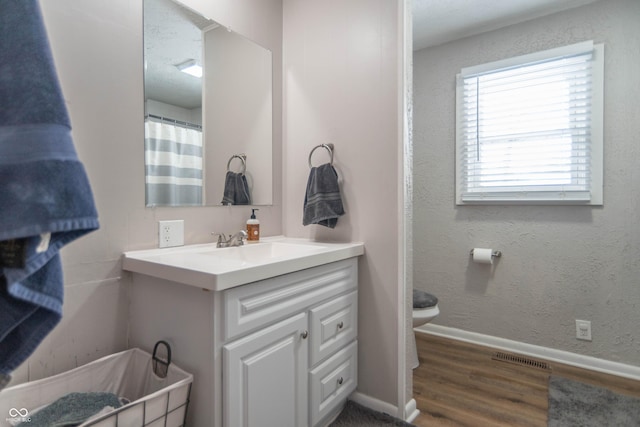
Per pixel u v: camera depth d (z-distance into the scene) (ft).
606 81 6.81
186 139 4.94
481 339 8.27
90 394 3.46
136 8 4.37
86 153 3.90
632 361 6.71
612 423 5.25
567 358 7.29
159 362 3.81
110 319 4.11
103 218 4.06
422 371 6.97
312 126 6.13
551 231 7.45
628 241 6.71
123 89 4.23
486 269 8.20
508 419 5.39
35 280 2.03
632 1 6.59
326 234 5.96
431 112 8.84
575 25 7.10
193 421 3.54
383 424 5.10
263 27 6.12
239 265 3.66
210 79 5.25
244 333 3.59
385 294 5.38
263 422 3.79
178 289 3.67
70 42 3.77
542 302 7.57
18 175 1.89
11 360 2.09
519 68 7.70
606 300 6.93
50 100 2.04
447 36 8.32
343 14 5.76
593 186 6.93
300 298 4.31
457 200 8.49
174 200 4.80
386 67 5.33
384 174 5.38
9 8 2.09
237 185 5.72
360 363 5.61
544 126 7.45
